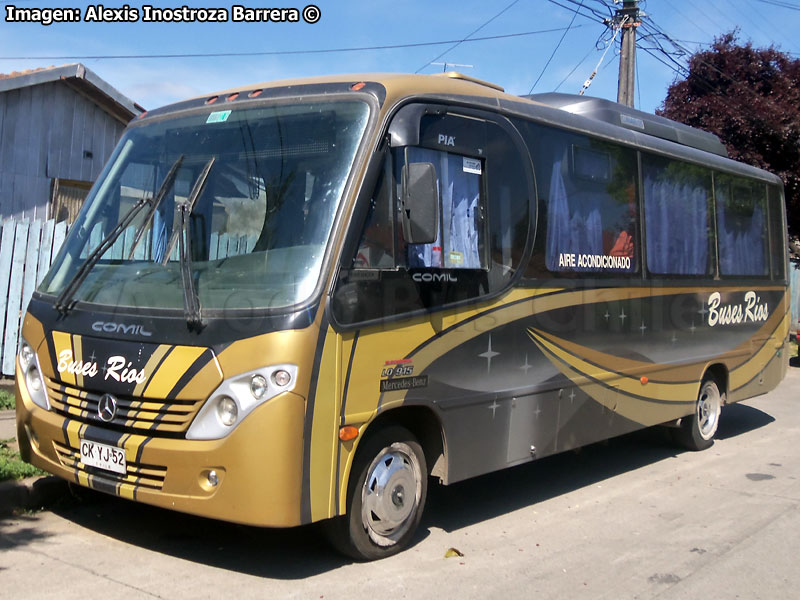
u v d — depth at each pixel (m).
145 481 4.72
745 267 9.91
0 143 13.87
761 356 10.27
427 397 5.35
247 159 5.28
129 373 4.76
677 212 8.54
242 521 4.47
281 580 4.86
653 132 8.69
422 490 5.54
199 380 4.56
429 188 4.90
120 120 15.93
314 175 5.04
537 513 6.64
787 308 10.95
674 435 9.27
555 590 4.96
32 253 9.33
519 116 6.42
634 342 7.67
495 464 5.97
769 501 7.16
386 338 5.04
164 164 5.60
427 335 5.34
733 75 19.16
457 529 6.10
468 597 4.78
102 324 5.02
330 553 5.36
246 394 4.48
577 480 7.83
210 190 5.27
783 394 14.13
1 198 13.92
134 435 4.74
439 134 5.58
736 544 5.96
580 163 7.07
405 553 5.46
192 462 4.54
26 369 5.46
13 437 7.11
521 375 6.21
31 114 14.31
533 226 6.38
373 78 5.38
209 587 4.70
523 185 6.34
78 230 5.83
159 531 5.63
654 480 7.89
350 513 5.02
